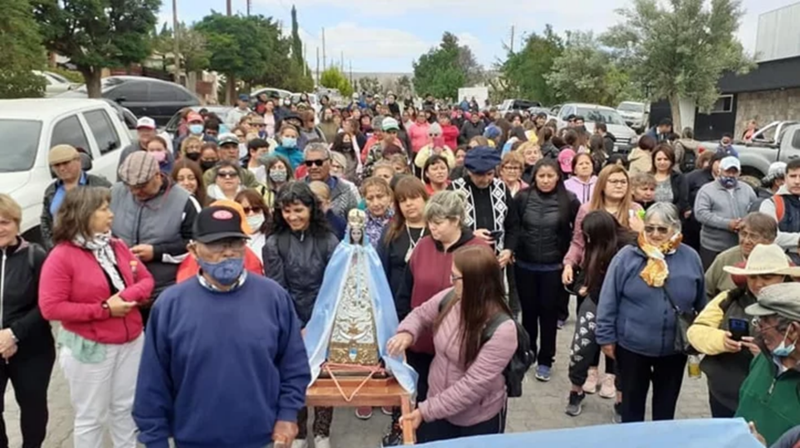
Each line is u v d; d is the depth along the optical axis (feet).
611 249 15.40
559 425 15.84
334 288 12.48
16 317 12.34
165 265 13.92
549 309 17.93
